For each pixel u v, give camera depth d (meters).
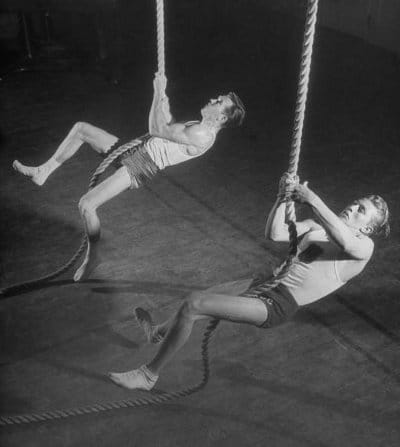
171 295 5.28
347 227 3.33
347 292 5.40
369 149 8.16
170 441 3.95
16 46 10.81
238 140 8.24
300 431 4.05
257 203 6.77
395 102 9.71
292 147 3.14
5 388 4.29
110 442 3.92
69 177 7.16
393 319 5.11
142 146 4.62
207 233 6.18
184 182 7.12
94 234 4.90
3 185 6.93
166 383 4.40
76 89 9.60
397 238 6.19
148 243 5.98
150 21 12.91
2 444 3.89
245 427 4.06
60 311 5.03
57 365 4.51
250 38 12.37
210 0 14.54
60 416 3.96
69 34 11.47
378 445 3.97
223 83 10.14
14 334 4.77
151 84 9.93
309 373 4.53
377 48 11.94
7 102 9.04
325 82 10.35
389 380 4.50
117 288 5.34
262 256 5.85
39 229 6.18
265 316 3.62
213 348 4.73
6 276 5.46
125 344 4.74
